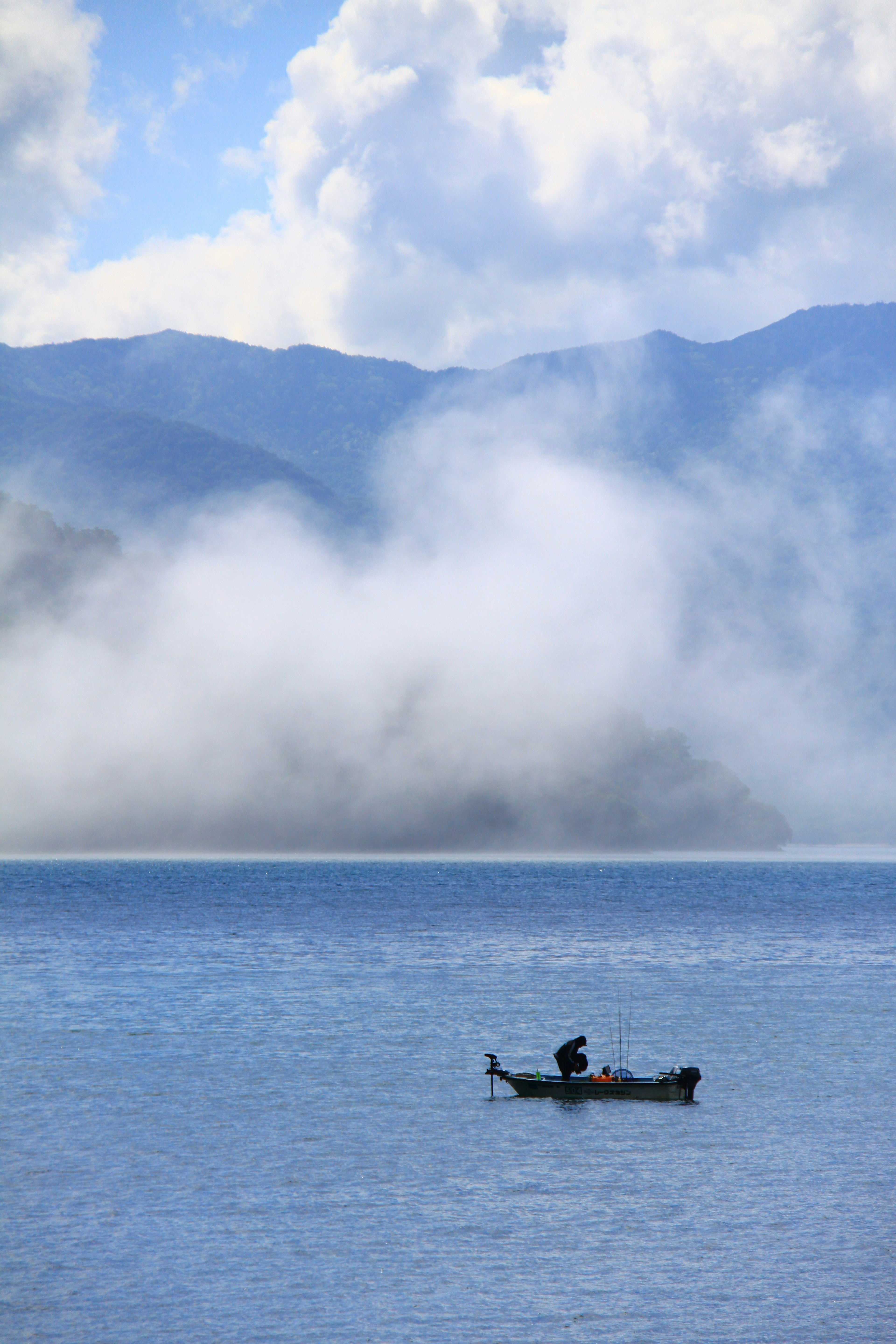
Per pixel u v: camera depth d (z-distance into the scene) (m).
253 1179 140.00
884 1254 119.31
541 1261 117.19
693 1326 104.62
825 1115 171.12
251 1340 101.00
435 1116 169.00
